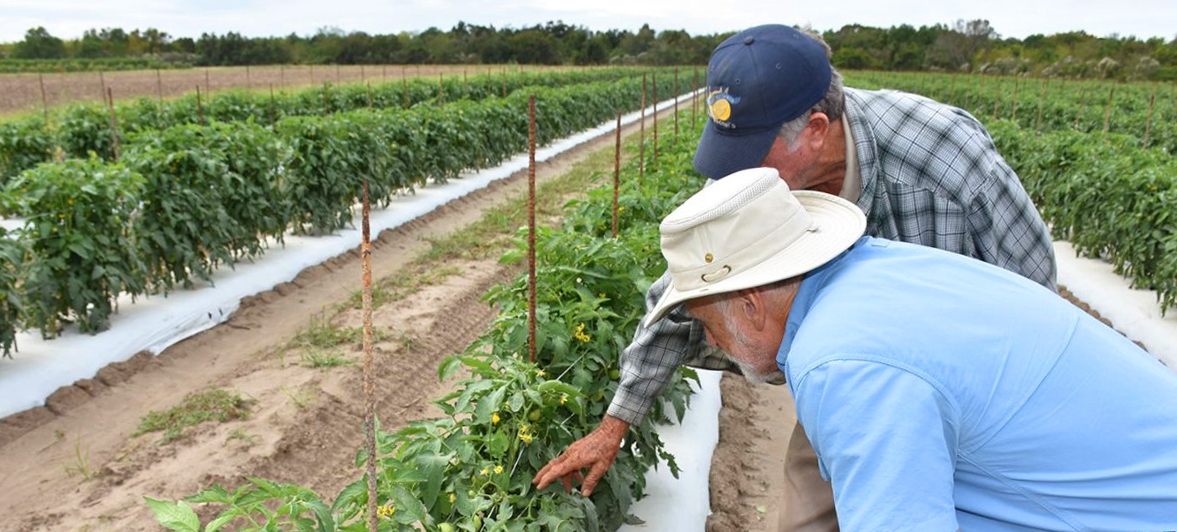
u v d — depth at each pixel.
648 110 37.53
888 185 2.41
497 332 3.51
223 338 6.83
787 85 2.18
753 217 1.78
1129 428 1.56
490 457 2.96
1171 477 1.53
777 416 5.49
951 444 1.55
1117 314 7.84
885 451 1.44
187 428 5.15
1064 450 1.55
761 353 1.95
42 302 5.84
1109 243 8.95
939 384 1.51
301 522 2.26
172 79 40.34
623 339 3.66
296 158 9.27
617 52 81.25
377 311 7.39
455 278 8.52
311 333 6.73
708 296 1.92
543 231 4.07
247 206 8.09
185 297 7.22
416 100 23.88
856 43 76.00
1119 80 56.81
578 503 2.96
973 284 1.71
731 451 4.84
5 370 5.55
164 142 7.49
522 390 2.88
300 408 5.41
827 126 2.29
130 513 4.29
